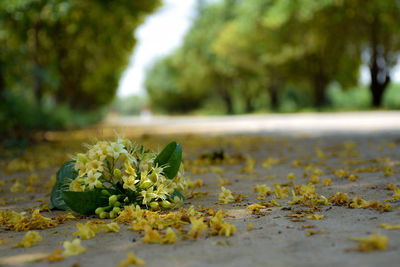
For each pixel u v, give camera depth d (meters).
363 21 28.73
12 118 11.91
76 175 3.51
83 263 2.07
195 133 14.54
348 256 1.94
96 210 3.13
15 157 8.48
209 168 6.05
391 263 1.79
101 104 42.66
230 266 1.91
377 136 9.64
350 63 34.22
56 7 12.88
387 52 30.03
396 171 4.73
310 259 1.94
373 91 30.91
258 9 31.72
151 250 2.23
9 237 2.74
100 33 16.20
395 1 25.98
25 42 14.71
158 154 3.38
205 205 3.51
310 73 36.75
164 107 85.56
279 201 3.51
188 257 2.07
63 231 2.82
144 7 15.92
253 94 51.78
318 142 9.07
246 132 13.73
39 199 4.13
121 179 3.28
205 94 69.94
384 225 2.43
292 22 30.47
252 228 2.62
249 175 5.19
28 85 14.97
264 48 36.59
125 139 3.38
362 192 3.66
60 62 18.94
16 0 12.61
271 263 1.92
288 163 6.15
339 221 2.66
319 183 4.30
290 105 58.47
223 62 46.38
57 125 17.14
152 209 3.29
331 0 26.03
